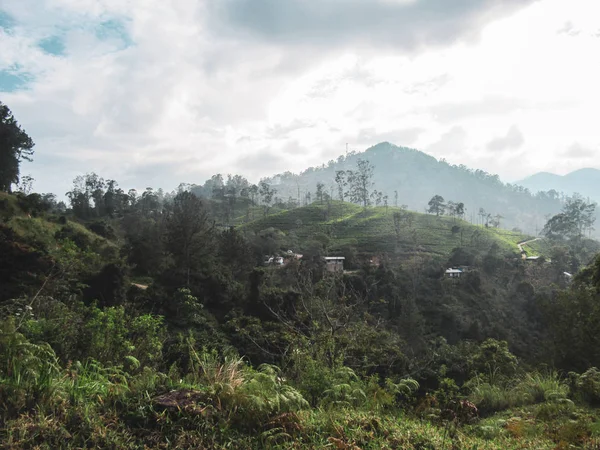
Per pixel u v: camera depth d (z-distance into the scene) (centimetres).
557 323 1909
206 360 566
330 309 1083
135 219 6919
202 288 3384
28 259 2664
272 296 3095
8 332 433
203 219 4056
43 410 348
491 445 475
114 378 475
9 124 5603
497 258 6550
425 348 2783
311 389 592
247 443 360
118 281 2822
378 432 438
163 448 338
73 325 682
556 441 525
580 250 8531
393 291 4272
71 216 6756
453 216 11888
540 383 894
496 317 4306
